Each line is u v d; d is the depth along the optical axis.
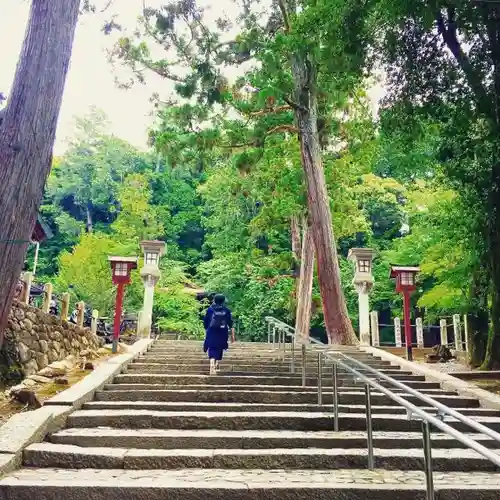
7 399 6.21
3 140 4.57
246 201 22.41
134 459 4.35
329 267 13.14
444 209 11.23
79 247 19.72
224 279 23.66
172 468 4.36
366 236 26.06
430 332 22.53
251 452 4.53
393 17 9.02
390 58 9.89
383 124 10.55
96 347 12.02
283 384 7.54
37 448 4.37
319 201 13.66
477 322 10.41
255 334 23.36
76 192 36.94
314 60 12.05
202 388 7.04
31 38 4.93
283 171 16.67
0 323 4.25
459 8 9.15
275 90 12.75
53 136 4.86
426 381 8.25
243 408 6.10
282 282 22.70
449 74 9.83
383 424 5.60
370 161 16.55
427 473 3.18
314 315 20.17
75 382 7.45
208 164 14.95
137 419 5.44
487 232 9.67
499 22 9.46
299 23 10.44
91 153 40.69
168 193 35.69
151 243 13.02
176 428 5.41
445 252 12.23
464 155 9.78
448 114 10.02
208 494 3.65
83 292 18.97
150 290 12.66
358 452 4.63
